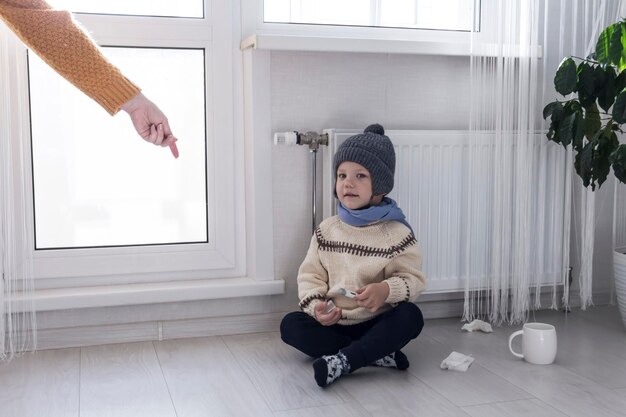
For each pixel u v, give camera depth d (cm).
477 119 228
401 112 234
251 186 223
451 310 245
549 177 238
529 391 171
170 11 219
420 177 224
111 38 211
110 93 115
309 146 220
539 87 237
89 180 216
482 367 190
